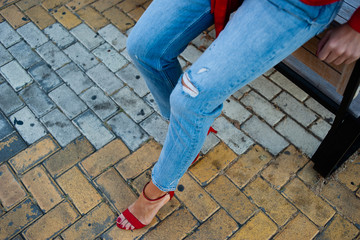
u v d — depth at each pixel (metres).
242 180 1.98
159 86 1.56
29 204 1.94
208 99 1.12
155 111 2.26
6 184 2.01
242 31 1.01
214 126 2.18
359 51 1.03
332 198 1.90
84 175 2.03
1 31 2.69
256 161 2.04
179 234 1.83
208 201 1.92
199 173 2.01
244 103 2.26
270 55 1.03
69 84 2.39
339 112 1.48
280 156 2.05
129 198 1.95
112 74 2.43
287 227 1.83
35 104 2.30
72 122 2.22
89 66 2.48
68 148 2.12
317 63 1.45
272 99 2.27
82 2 2.84
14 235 1.85
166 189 1.61
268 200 1.91
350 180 1.95
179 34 1.29
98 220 1.88
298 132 2.13
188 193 1.95
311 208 1.88
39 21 2.74
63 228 1.86
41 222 1.88
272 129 2.15
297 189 1.94
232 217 1.87
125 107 2.28
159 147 2.12
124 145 2.13
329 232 1.81
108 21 2.72
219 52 1.06
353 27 0.97
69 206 1.93
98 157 2.09
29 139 2.16
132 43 1.32
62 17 2.76
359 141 1.93
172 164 1.43
